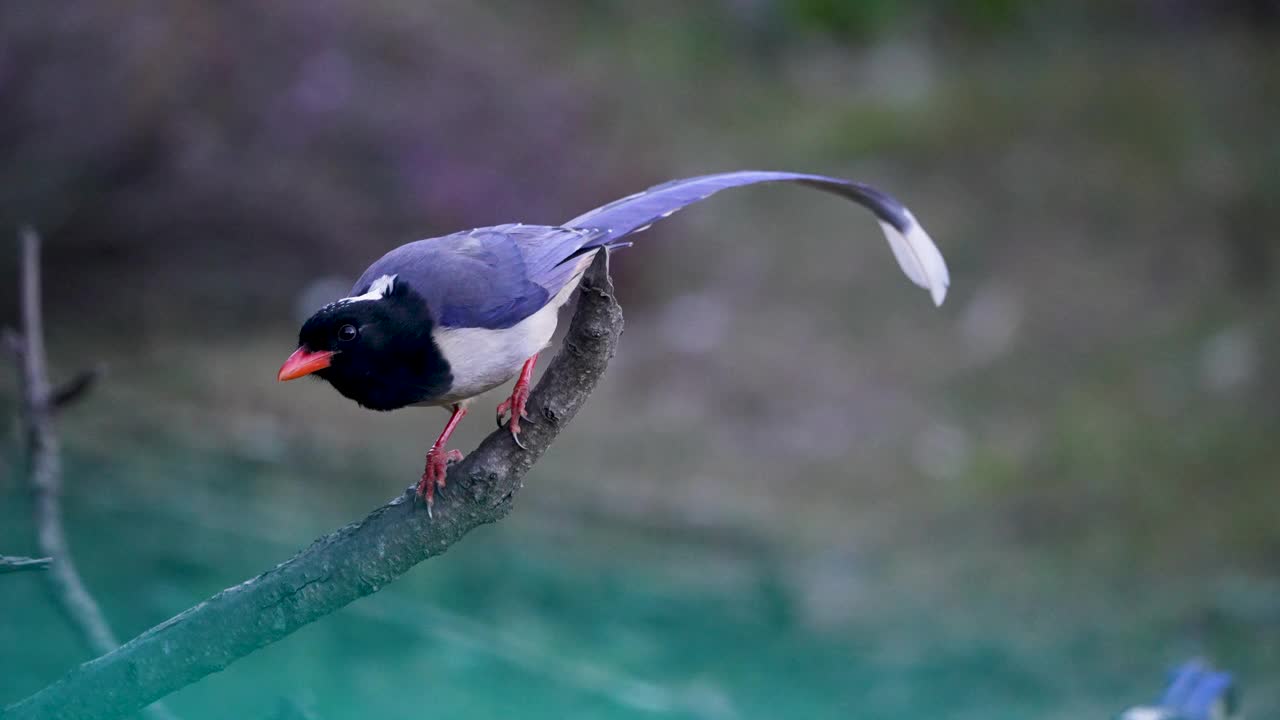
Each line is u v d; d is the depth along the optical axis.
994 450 14.52
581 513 12.88
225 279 16.50
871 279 17.70
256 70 16.98
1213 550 12.43
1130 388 15.20
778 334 16.83
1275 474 13.45
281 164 16.94
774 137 20.58
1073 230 17.72
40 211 15.80
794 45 23.61
